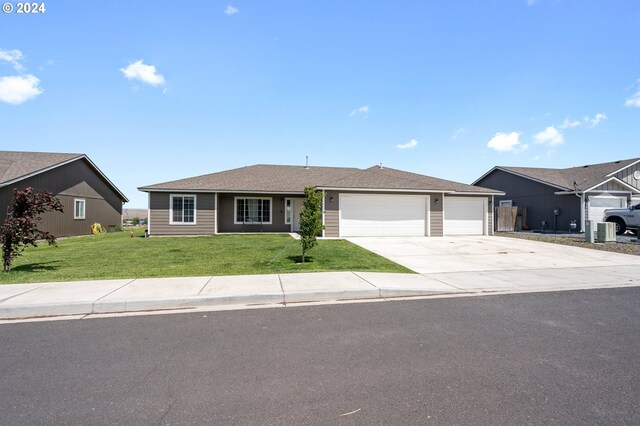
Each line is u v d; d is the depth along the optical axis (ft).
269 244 45.21
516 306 19.35
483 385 10.51
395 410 9.20
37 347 13.55
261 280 23.82
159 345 13.71
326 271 27.37
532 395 9.93
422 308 18.94
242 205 67.67
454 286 23.57
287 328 15.64
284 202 69.10
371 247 44.24
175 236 60.44
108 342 14.05
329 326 15.90
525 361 12.20
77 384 10.64
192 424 8.62
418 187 58.65
